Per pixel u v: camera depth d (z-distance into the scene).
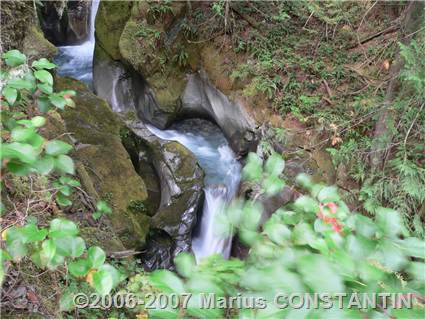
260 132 5.64
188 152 5.61
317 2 6.33
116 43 6.68
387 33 5.69
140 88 6.79
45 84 1.52
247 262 0.95
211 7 6.61
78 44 9.04
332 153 4.54
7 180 2.12
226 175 5.93
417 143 3.99
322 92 5.52
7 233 1.13
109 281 1.05
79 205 3.39
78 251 1.09
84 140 4.75
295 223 1.04
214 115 6.79
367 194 4.09
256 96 5.80
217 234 1.08
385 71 5.32
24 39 3.55
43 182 2.39
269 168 1.18
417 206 3.88
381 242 0.80
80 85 5.68
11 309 1.92
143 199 4.70
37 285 2.07
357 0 6.22
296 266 0.75
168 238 4.99
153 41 6.36
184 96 6.84
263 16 6.48
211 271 0.92
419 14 3.84
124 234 4.16
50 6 8.35
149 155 5.59
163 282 0.80
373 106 4.76
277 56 6.07
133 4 6.65
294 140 5.13
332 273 0.68
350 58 5.83
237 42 6.34
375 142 4.25
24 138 1.13
